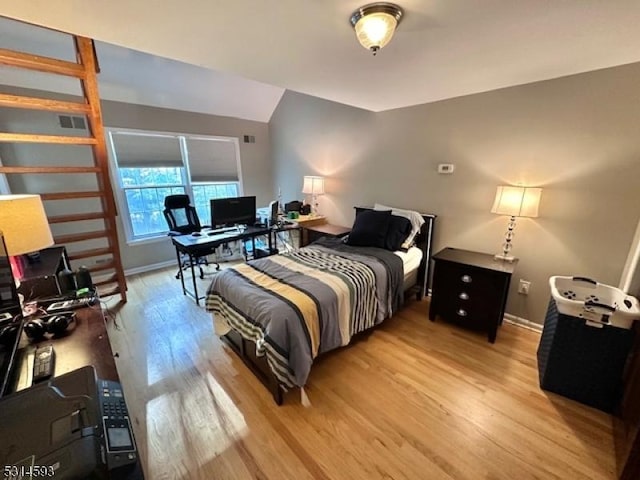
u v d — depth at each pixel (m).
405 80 2.32
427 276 3.37
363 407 1.80
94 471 0.63
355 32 1.51
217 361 2.25
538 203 2.31
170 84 3.92
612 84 2.04
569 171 2.30
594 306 1.69
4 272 1.23
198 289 3.62
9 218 1.39
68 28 1.47
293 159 5.07
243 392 1.92
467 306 2.57
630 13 1.31
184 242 3.19
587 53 1.79
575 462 1.46
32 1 1.21
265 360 1.91
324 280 2.19
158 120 4.17
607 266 2.24
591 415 1.73
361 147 3.90
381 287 2.49
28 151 3.21
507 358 2.26
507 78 2.27
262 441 1.57
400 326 2.75
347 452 1.51
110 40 1.62
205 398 1.88
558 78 2.25
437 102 2.99
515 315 2.76
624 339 1.63
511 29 1.48
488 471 1.42
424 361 2.23
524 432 1.62
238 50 1.76
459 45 1.68
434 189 3.18
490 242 2.84
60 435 0.68
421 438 1.59
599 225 2.23
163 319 2.89
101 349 1.23
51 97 3.28
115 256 3.11
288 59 1.90
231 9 1.30
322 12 1.33
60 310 1.52
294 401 1.85
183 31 1.50
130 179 4.09
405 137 3.35
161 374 2.10
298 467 1.43
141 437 1.60
